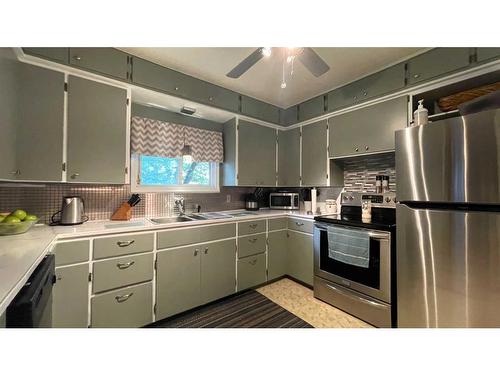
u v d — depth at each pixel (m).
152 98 2.09
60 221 1.69
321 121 2.63
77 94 1.59
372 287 1.78
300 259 2.55
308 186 2.82
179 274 1.87
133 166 2.22
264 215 2.53
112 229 1.54
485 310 1.15
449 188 1.26
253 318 1.89
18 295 0.76
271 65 2.03
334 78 2.25
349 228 1.95
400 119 1.93
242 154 2.68
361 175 2.56
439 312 1.32
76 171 1.58
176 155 2.40
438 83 1.70
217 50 1.78
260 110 2.81
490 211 1.16
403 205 1.49
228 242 2.22
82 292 1.42
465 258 1.22
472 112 1.28
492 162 1.11
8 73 1.22
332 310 2.02
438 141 1.31
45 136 1.47
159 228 1.77
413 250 1.43
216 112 2.49
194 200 2.64
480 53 1.48
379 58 1.89
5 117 1.20
